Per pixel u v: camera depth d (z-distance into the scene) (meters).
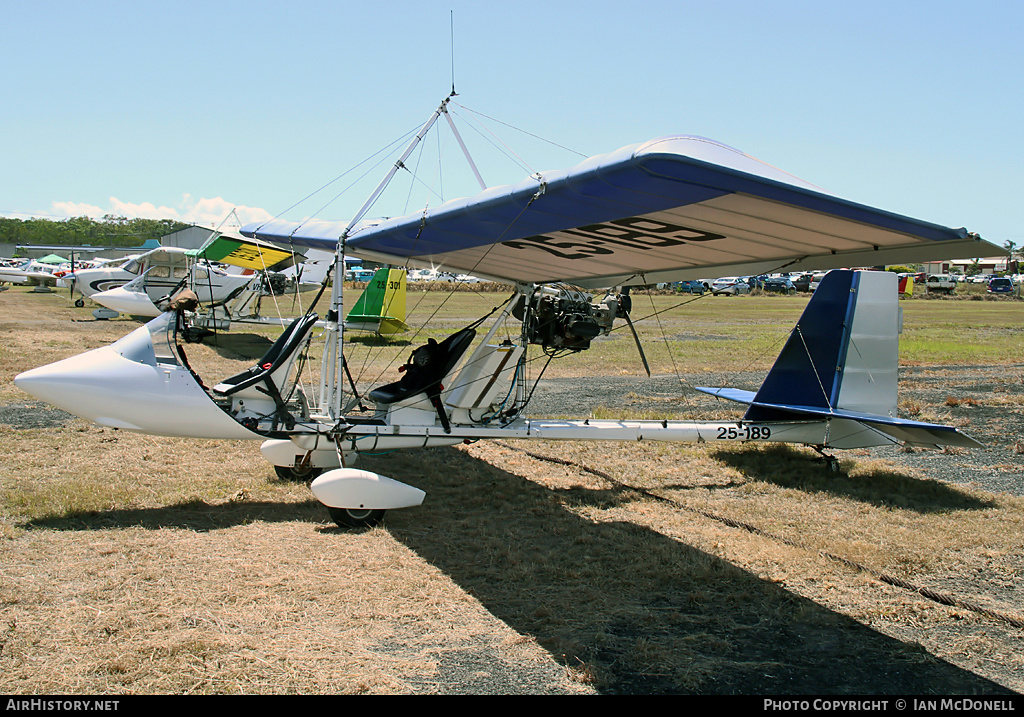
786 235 3.64
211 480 5.89
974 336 22.80
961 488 6.41
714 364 14.77
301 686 2.97
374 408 6.52
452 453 7.32
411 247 5.49
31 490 5.38
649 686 3.11
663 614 3.82
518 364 6.18
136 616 3.50
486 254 5.38
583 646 3.43
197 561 4.24
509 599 3.92
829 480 6.56
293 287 20.89
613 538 4.91
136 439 7.19
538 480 6.39
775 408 6.61
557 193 3.49
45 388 4.77
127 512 5.07
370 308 17.69
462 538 4.86
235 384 5.53
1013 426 9.30
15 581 3.84
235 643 3.29
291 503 5.45
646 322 27.20
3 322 18.95
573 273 5.75
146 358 4.98
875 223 3.08
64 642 3.22
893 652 3.50
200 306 18.22
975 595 4.20
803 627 3.73
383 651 3.31
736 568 4.45
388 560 4.39
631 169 2.96
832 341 6.70
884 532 5.18
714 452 7.55
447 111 5.58
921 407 10.61
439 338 18.31
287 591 3.88
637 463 7.09
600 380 12.54
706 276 5.12
